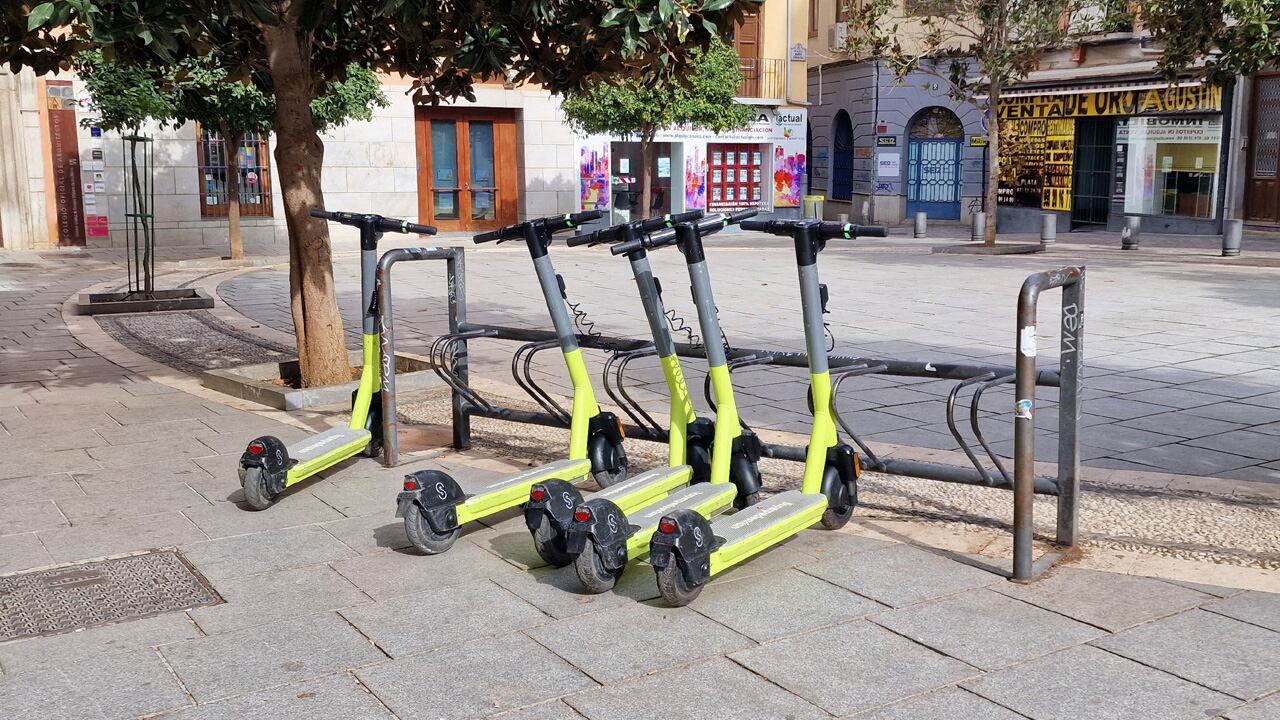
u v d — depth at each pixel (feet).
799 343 34.99
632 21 19.44
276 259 66.39
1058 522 15.51
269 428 23.48
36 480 19.49
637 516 14.87
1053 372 15.25
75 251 73.00
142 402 26.30
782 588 14.16
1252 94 78.18
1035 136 94.99
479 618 13.39
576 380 18.42
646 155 75.97
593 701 11.25
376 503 18.10
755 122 96.53
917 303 43.88
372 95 60.64
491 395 27.22
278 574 14.93
